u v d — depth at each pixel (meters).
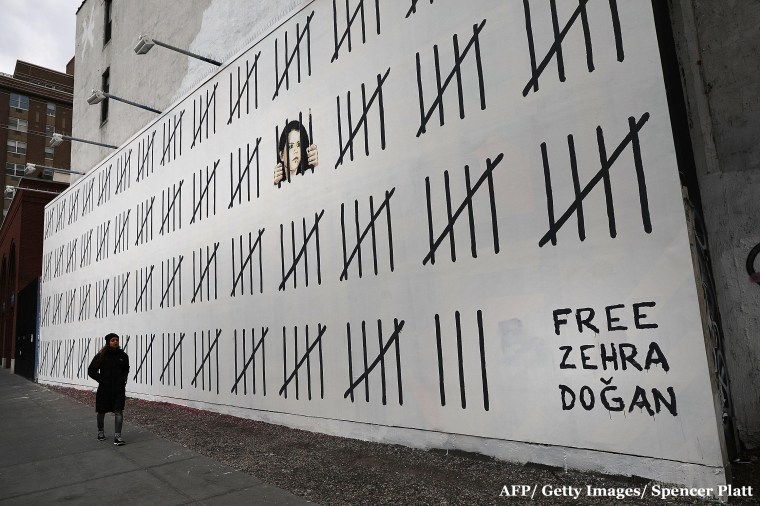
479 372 5.14
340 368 6.70
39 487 5.13
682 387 3.87
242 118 9.12
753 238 4.52
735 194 4.63
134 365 11.95
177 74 12.69
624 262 4.23
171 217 11.05
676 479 3.83
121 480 5.24
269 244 8.20
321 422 6.90
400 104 6.21
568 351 4.50
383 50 6.51
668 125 4.09
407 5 6.24
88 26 19.38
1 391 15.71
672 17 4.93
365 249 6.48
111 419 9.17
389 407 5.99
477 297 5.21
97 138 17.56
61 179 52.53
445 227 5.57
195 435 7.36
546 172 4.77
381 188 6.36
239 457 5.95
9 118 50.62
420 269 5.79
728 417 4.25
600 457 4.24
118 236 13.43
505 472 4.63
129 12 15.78
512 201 5.00
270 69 8.52
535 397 4.69
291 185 7.85
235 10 10.55
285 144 8.05
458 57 5.61
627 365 4.15
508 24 5.16
